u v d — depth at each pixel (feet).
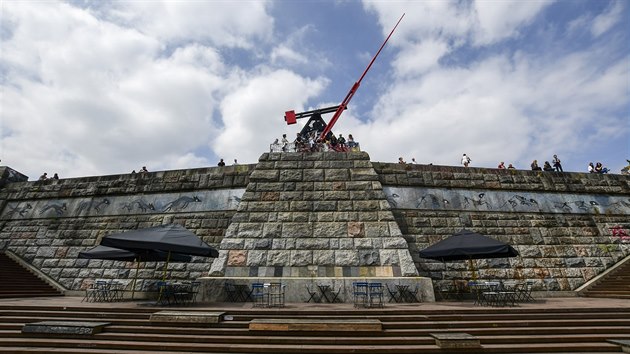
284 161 54.08
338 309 30.63
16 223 59.72
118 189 59.31
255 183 51.26
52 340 22.97
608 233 54.19
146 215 56.24
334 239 45.29
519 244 51.60
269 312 28.45
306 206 48.65
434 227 51.78
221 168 57.82
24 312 28.63
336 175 52.24
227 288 39.70
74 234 56.59
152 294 46.37
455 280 47.29
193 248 32.45
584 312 29.32
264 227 46.52
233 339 23.44
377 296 39.34
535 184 57.41
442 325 25.99
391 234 45.70
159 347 22.47
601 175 59.77
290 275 42.16
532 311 28.86
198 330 24.72
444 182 55.72
